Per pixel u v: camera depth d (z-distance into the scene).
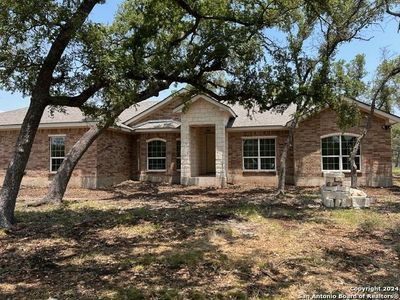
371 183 19.91
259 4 13.85
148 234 8.49
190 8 12.77
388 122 19.83
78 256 6.80
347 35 16.39
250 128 21.61
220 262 6.31
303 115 18.09
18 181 9.82
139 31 12.16
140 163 23.70
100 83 10.18
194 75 14.17
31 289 5.20
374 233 8.56
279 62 14.94
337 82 16.06
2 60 9.34
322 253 6.92
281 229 8.90
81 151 14.48
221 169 21.16
